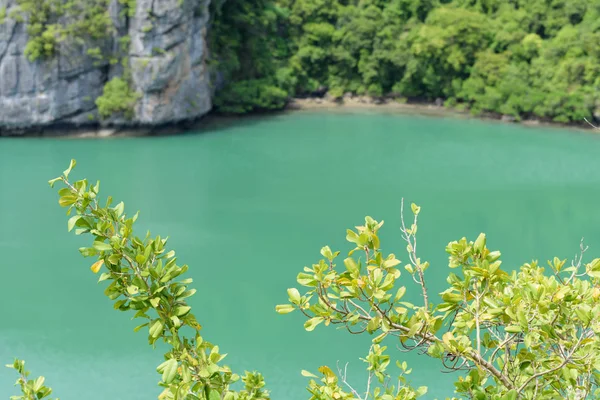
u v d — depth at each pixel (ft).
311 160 174.91
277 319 87.15
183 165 166.91
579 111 214.48
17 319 86.02
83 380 71.00
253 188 150.41
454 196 146.30
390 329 17.78
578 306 17.19
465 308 18.35
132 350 78.48
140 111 195.62
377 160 175.63
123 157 172.24
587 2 237.66
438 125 219.20
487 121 226.58
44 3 184.03
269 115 231.91
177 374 16.62
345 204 140.36
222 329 83.87
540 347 18.85
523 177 161.68
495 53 243.60
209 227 124.47
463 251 18.54
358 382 69.26
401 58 247.91
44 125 191.11
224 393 16.78
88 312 89.15
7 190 141.38
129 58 193.88
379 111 242.17
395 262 18.04
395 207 138.51
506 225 127.54
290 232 122.83
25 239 115.96
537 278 19.57
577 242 118.93
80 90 191.83
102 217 17.03
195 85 206.18
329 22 260.62
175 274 16.87
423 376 69.67
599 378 18.17
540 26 247.91
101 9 189.57
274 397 67.10
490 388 18.20
